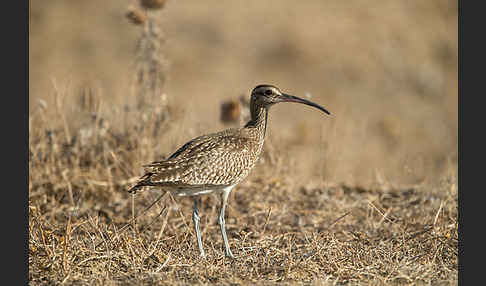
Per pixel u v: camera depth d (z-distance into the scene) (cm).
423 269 1742
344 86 4628
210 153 1917
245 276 1711
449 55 5062
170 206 2252
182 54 4797
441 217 2164
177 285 1627
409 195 2445
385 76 4750
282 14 5491
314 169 2756
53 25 5250
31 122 2408
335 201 2388
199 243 1894
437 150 3762
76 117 2509
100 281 1656
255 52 5019
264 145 2572
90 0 5616
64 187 2334
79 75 4422
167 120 2542
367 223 2197
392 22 5381
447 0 5697
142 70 2505
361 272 1739
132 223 2062
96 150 2464
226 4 5612
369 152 3253
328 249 1880
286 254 1888
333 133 2794
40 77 4491
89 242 1917
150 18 2491
